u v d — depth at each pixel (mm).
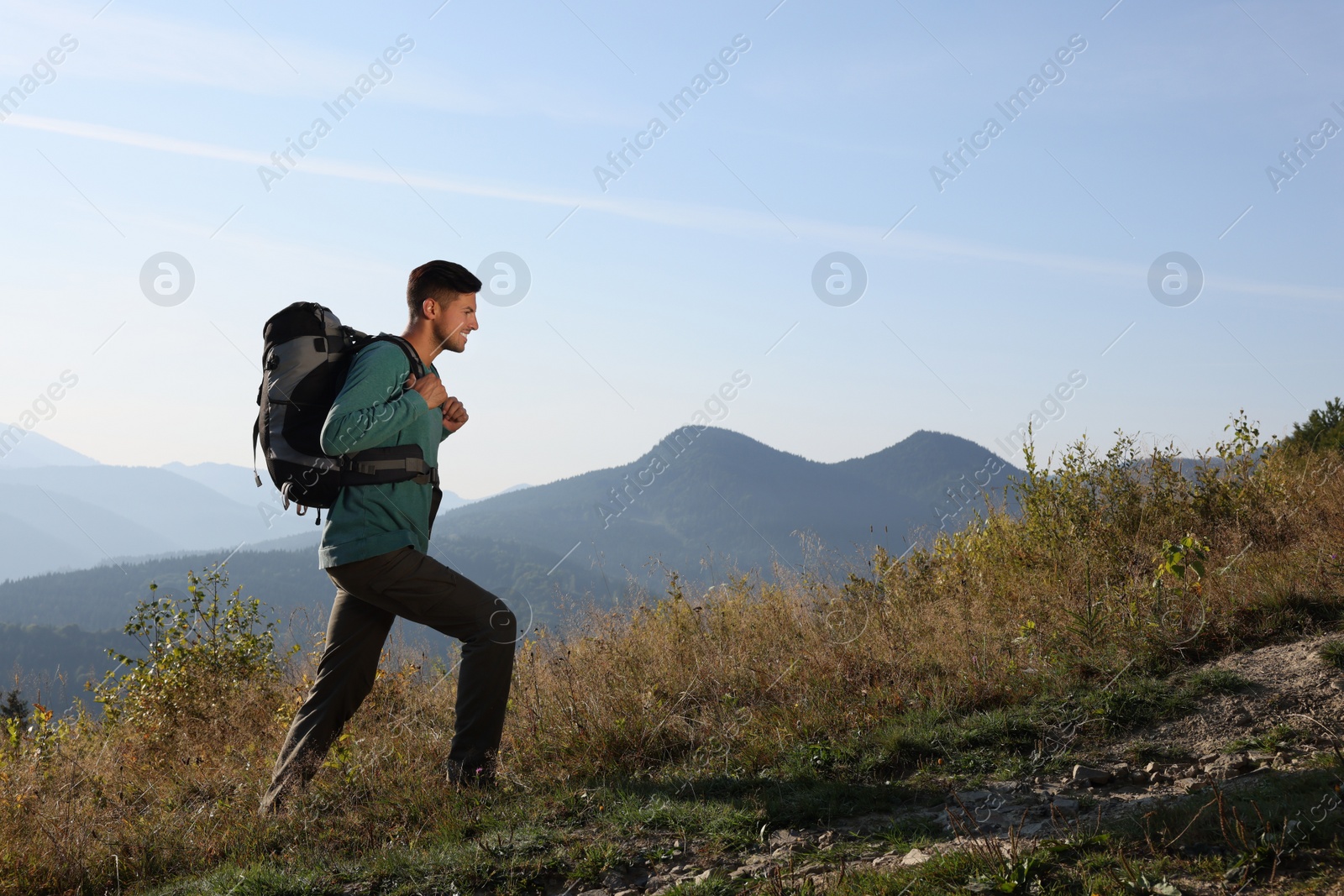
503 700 4176
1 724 6414
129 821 4238
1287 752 3488
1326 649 4344
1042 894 2367
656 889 2971
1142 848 2564
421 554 4098
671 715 4719
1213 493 7348
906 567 7312
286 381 3953
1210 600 5145
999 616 5828
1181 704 4137
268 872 3402
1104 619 5211
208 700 6113
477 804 3859
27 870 3738
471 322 4441
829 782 3764
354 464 3949
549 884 3135
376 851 3553
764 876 2859
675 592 7035
